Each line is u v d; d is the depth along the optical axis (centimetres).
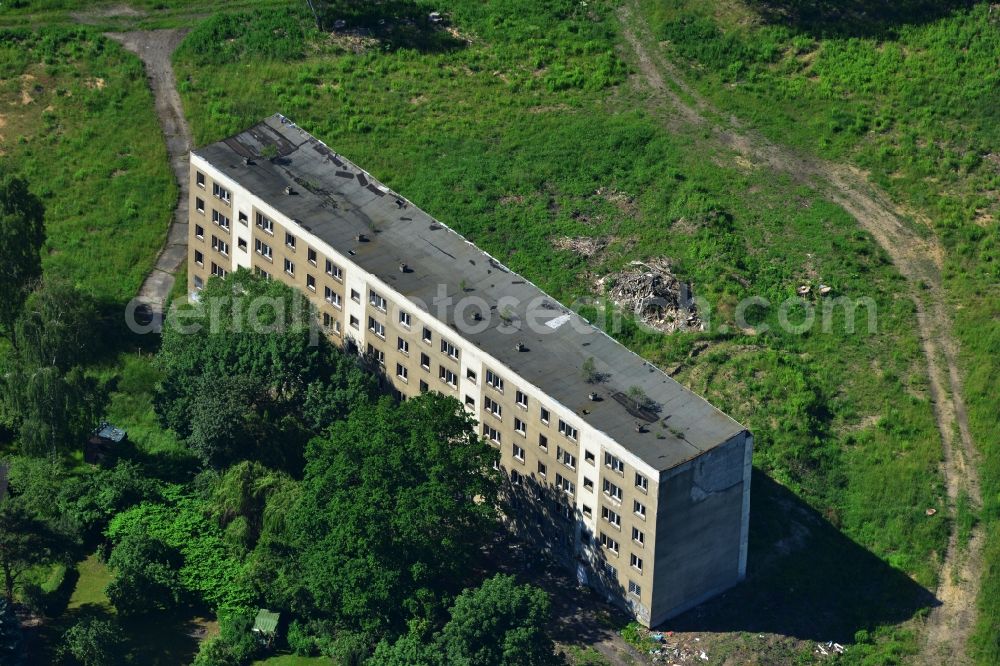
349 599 18925
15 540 19012
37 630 19225
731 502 19538
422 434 19500
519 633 18238
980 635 19362
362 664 18825
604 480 19438
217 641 19025
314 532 19412
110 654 18800
